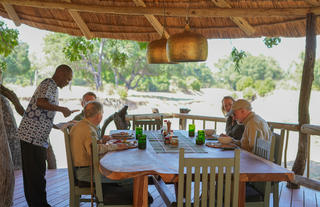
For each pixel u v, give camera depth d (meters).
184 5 4.11
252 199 2.34
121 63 14.69
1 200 2.99
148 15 4.32
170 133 3.18
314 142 14.76
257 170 2.08
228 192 1.97
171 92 30.64
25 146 2.90
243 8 3.88
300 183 3.70
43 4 4.04
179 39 2.26
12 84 29.66
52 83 2.93
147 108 24.39
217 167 2.09
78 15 4.49
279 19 4.12
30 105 2.93
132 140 3.17
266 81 28.59
